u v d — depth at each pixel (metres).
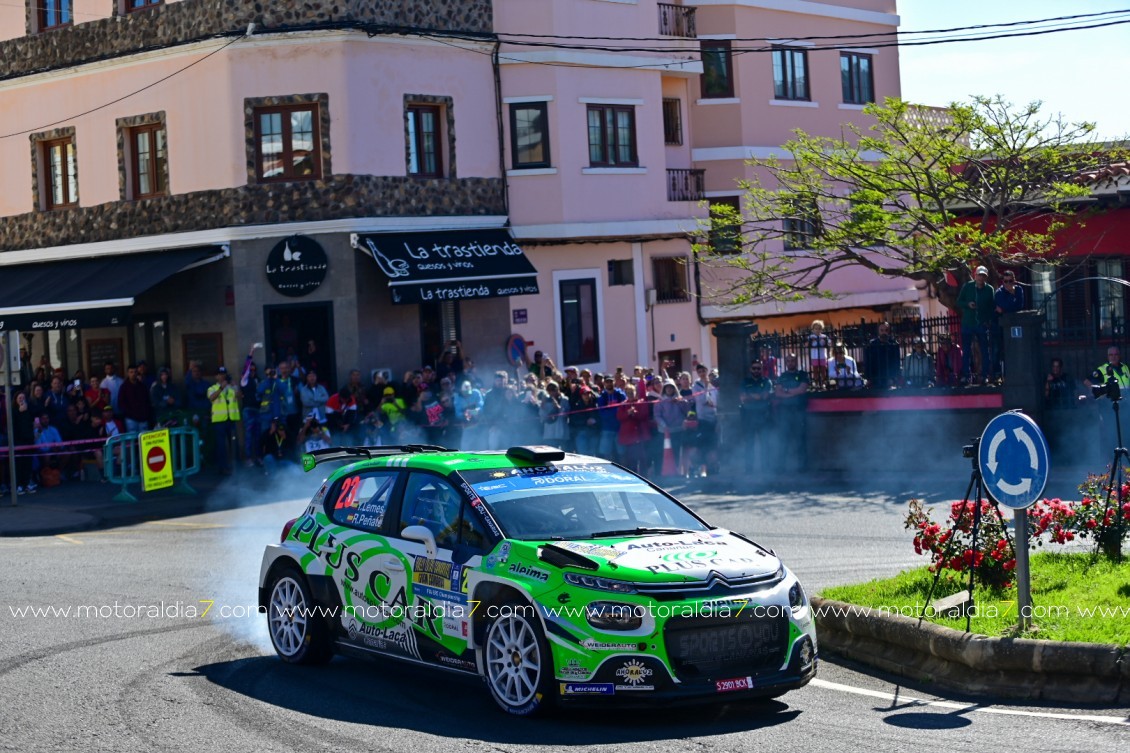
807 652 9.44
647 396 25.08
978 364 22.84
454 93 31.11
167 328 30.52
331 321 29.08
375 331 29.42
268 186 29.14
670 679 8.88
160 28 30.25
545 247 33.25
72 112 31.72
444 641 9.95
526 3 32.31
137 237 30.58
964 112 26.86
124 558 17.86
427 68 30.56
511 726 9.23
